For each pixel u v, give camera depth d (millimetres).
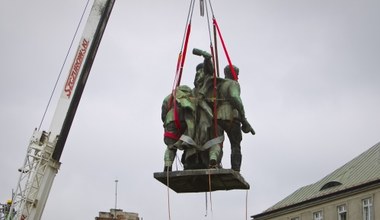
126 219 50688
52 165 26297
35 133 26562
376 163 54625
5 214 26266
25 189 25859
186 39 10133
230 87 9188
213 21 10312
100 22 26609
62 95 26328
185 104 8977
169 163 9094
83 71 26469
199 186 9617
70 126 26453
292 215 59812
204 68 9266
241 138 9523
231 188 9797
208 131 9109
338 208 53875
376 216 48969
